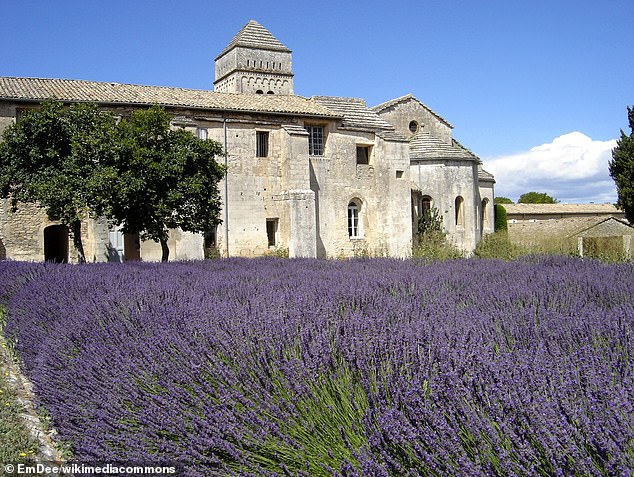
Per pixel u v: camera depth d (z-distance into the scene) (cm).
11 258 2267
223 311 612
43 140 1956
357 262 1703
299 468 331
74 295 903
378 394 347
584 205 5725
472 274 1120
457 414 309
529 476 262
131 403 450
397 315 584
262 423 360
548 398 318
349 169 3022
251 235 2717
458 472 277
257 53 4300
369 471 291
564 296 759
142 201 1873
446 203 3366
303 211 2714
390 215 3105
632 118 4003
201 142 2002
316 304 642
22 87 2389
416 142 3475
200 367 450
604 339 479
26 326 825
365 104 3306
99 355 563
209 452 359
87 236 2403
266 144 2808
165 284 948
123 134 1905
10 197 2212
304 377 400
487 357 381
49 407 535
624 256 1717
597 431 271
